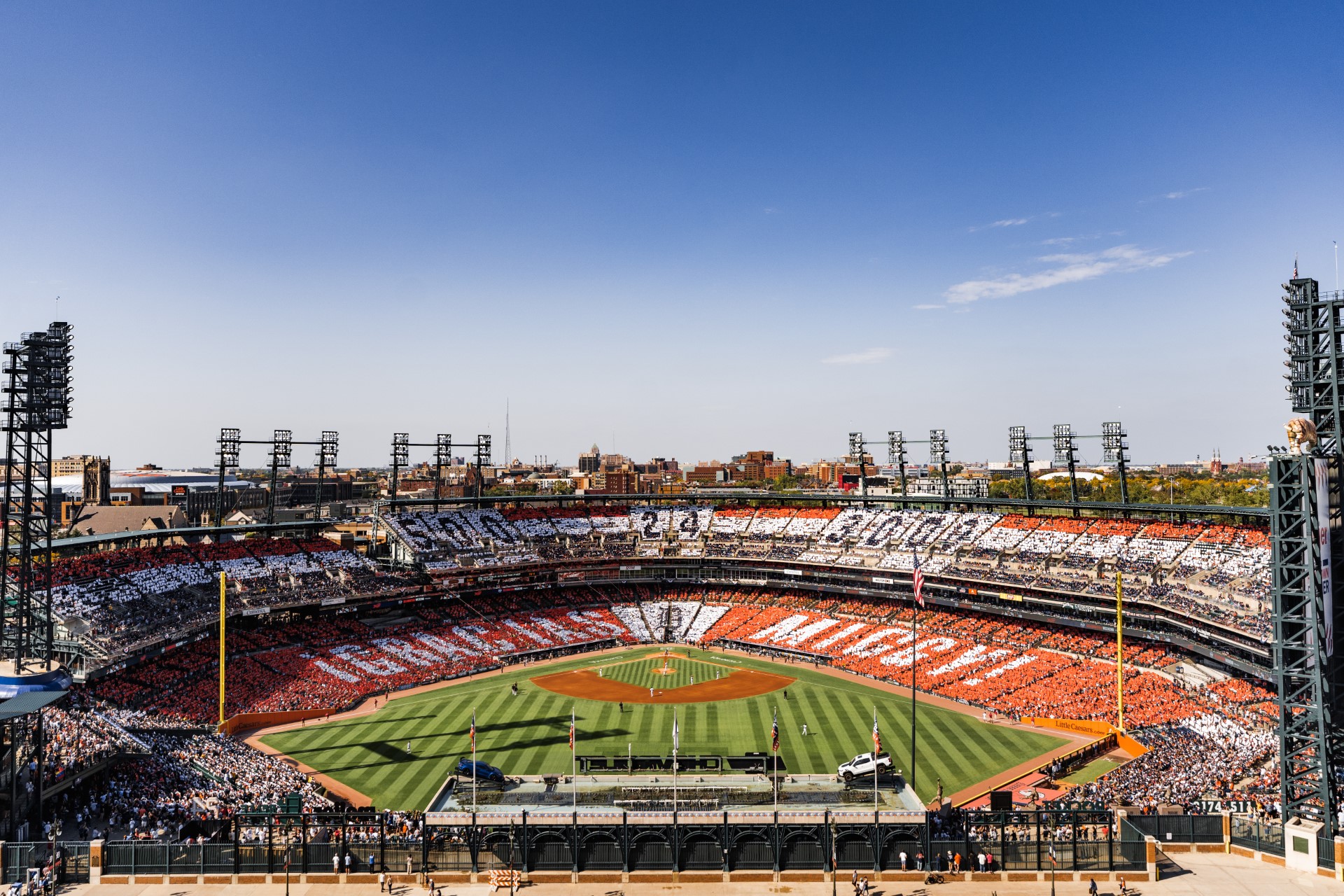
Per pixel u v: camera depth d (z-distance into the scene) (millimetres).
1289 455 48812
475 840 49438
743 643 122062
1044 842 48844
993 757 74500
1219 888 46000
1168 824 51375
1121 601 94000
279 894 48125
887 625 118438
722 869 49156
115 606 92812
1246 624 80312
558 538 148000
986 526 125812
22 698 52500
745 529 148625
